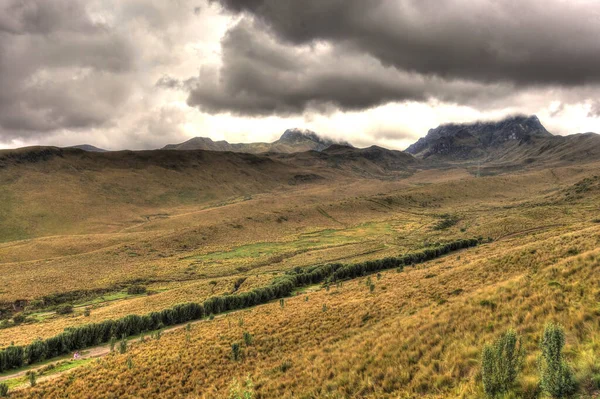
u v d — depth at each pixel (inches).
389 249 5462.6
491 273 1358.3
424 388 549.3
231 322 1785.2
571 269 855.7
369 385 624.4
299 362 933.2
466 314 810.8
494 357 437.4
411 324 892.0
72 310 3484.3
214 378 1040.8
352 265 3417.8
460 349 629.9
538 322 634.8
